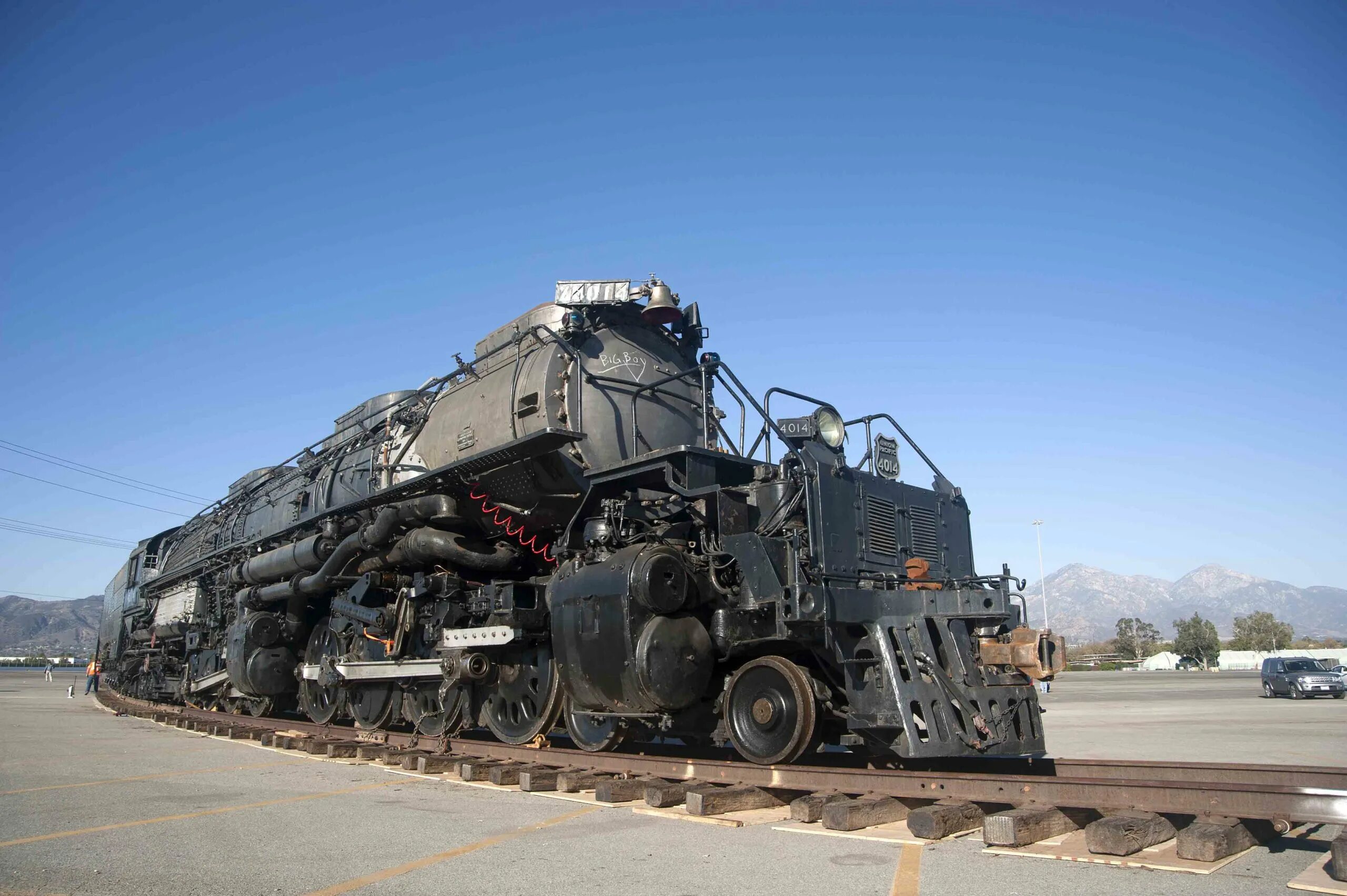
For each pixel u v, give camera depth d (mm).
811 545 7410
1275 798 4996
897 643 7422
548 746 9500
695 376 10641
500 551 10547
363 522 12570
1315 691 24984
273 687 15477
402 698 12094
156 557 29312
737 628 7578
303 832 6418
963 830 5836
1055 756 10852
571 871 5082
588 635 8008
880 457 8805
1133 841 5070
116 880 5121
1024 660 7312
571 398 9523
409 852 5699
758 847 5566
